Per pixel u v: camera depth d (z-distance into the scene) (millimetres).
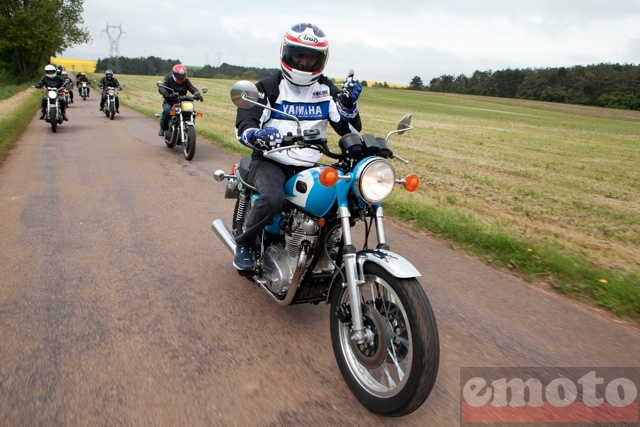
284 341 3418
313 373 3062
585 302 4184
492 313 3934
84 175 8273
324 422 2631
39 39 51094
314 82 3441
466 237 5523
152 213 6227
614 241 6660
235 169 4426
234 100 2865
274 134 2930
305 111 3443
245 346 3334
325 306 3971
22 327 3445
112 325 3529
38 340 3293
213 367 3076
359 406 2775
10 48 53469
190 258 4836
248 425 2578
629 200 9891
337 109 3393
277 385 2926
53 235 5309
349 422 2641
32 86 46094
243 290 4188
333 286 3107
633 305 4035
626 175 13461
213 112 25375
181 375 2980
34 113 19594
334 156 2938
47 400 2703
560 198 9609
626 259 5738
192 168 9125
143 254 4883
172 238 5363
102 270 4465
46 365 3021
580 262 4961
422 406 2805
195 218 6078
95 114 20125
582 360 3320
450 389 2967
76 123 16469
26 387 2807
